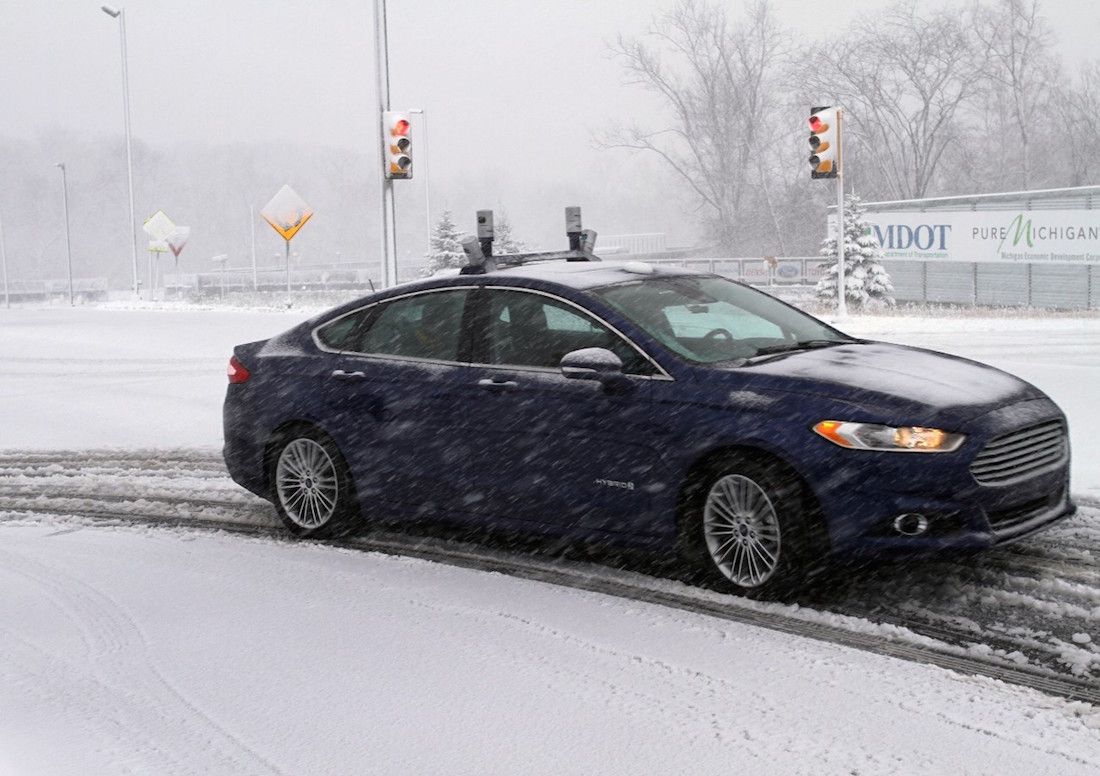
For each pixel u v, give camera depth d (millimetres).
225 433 7707
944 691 4461
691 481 5816
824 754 3869
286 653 4957
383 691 4484
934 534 5379
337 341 7352
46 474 9539
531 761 3828
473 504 6609
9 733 4027
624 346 6141
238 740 4000
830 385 5629
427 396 6711
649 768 3768
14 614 5594
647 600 5734
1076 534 6570
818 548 5500
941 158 64688
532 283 6605
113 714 4238
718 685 4535
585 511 6191
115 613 5594
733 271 48125
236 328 23047
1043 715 4199
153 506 8234
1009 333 19672
